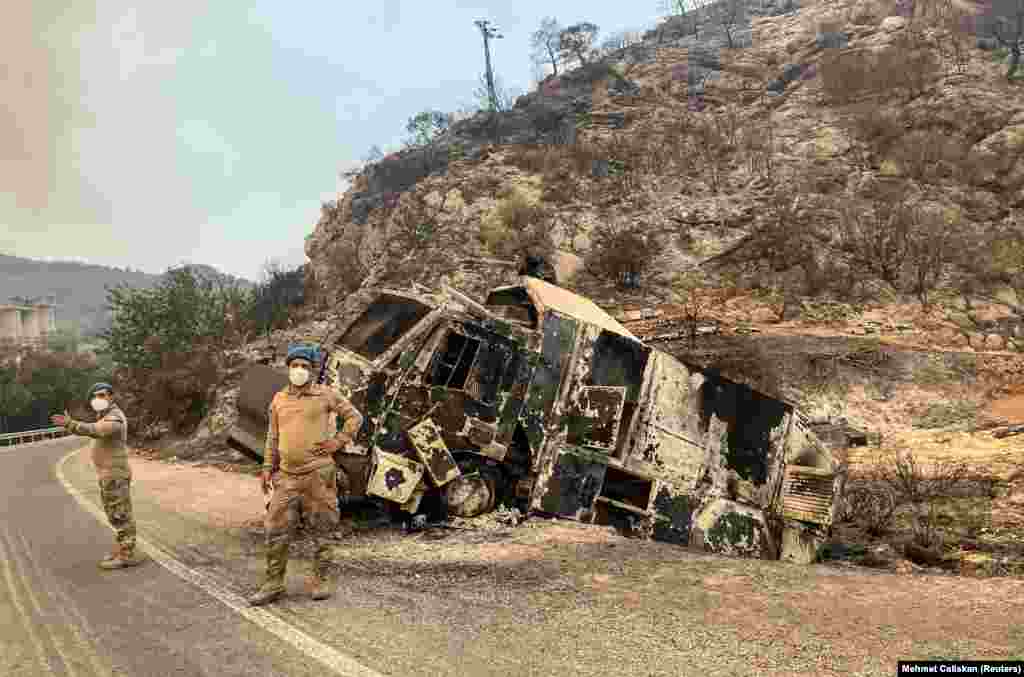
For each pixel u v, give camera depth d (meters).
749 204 39.56
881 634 3.84
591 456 7.71
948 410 20.67
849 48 54.81
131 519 5.94
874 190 39.50
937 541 8.12
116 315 33.06
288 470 4.71
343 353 7.24
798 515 8.34
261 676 3.38
